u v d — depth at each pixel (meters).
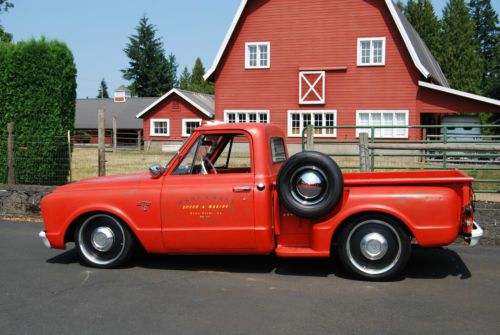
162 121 37.44
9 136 11.27
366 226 5.89
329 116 26.17
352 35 25.50
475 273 6.31
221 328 4.52
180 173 6.39
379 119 25.34
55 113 11.84
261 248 6.07
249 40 26.83
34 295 5.48
